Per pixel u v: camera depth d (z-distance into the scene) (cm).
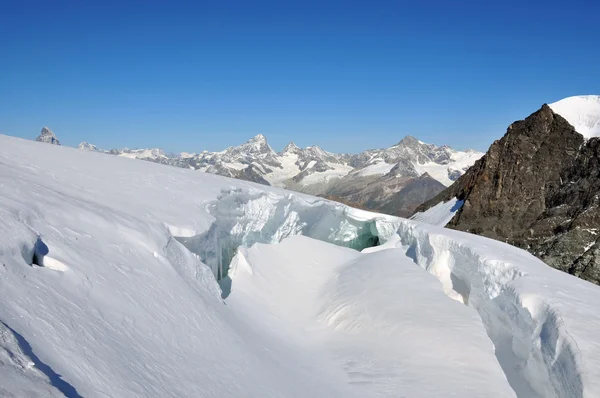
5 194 1036
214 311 1348
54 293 790
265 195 2302
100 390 625
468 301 1741
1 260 742
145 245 1256
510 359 1335
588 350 971
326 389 1235
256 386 1070
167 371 852
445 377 1243
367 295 1784
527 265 1585
